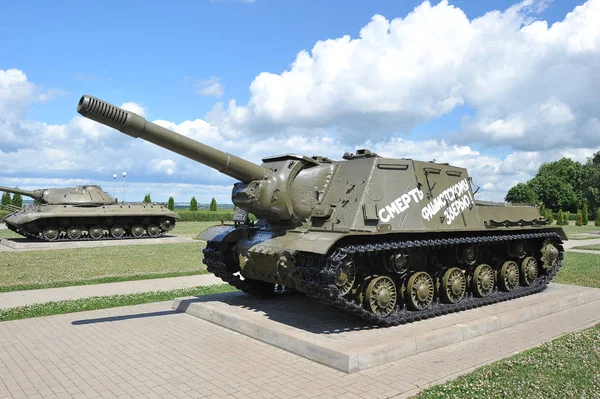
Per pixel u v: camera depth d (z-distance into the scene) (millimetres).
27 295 14141
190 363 8273
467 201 12555
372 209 10219
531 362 8180
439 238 11344
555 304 12555
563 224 68688
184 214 62031
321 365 8203
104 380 7496
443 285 11578
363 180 10680
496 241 12719
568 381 7336
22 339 9664
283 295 12922
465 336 9867
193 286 15766
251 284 12633
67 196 31219
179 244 30344
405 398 6828
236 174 10133
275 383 7387
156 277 17703
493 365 8086
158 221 34531
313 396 6902
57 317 11477
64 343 9398
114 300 13289
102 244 29609
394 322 9867
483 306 12039
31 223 29641
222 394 6973
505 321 10898
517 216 13984
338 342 8656
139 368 8031
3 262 21312
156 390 7105
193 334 10070
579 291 14094
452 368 8086
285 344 9047
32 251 25984
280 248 10000
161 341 9562
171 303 13094
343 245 9492
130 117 8211
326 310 11188
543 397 6719
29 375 7703
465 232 12125
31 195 31266
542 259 14648
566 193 92125
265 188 10352
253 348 9148
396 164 11125
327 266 9000
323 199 11016
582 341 9484
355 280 10070
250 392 7043
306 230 10578
